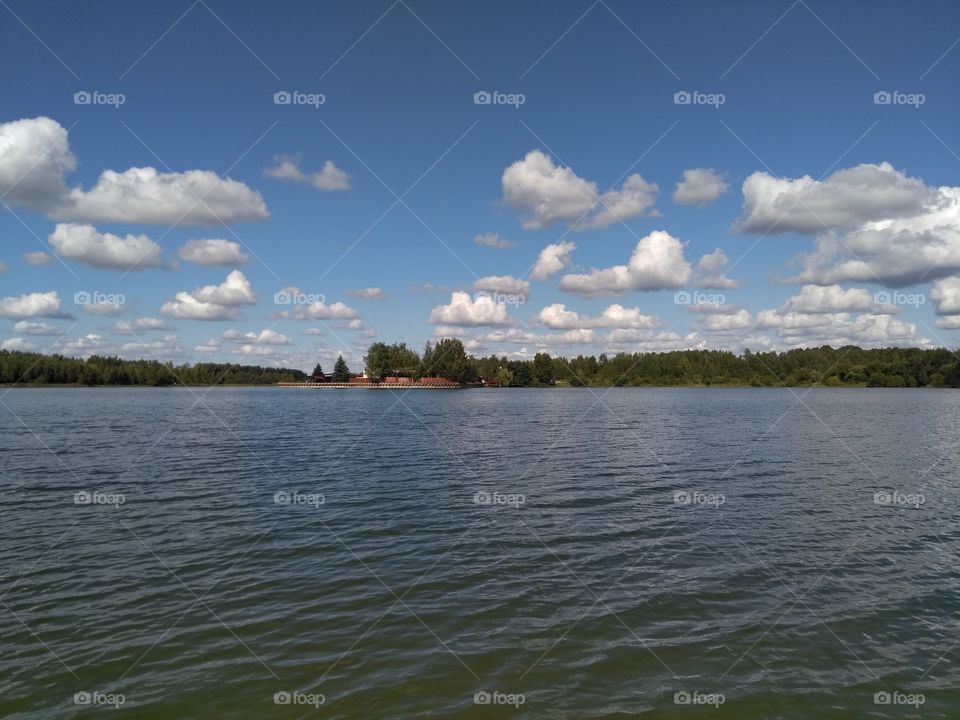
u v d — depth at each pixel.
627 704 10.40
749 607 14.44
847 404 110.50
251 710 10.18
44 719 9.88
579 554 18.42
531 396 157.12
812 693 10.76
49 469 33.72
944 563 17.59
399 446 46.62
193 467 34.94
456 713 10.12
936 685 11.05
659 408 99.88
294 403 120.06
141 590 15.38
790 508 24.45
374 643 12.55
